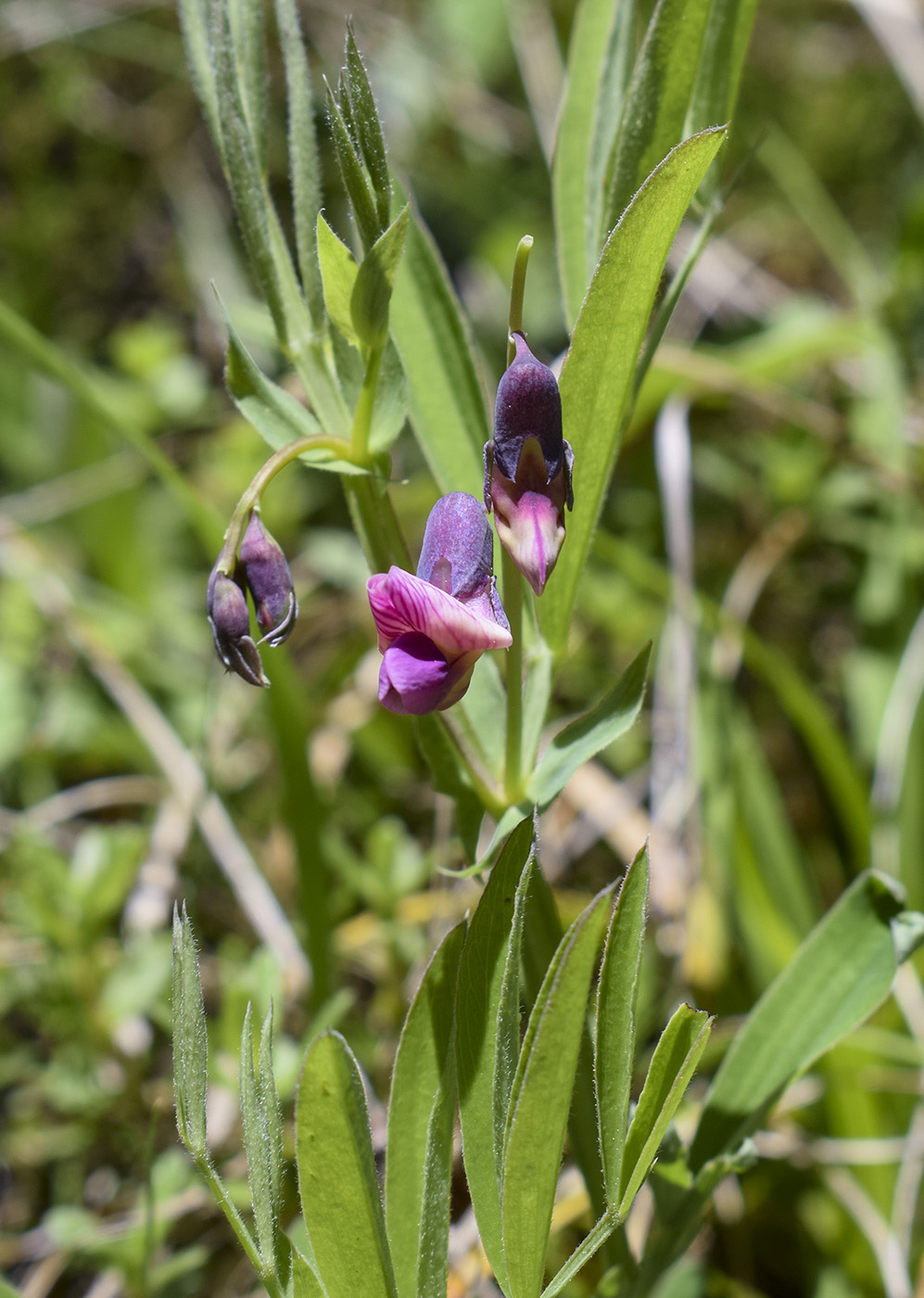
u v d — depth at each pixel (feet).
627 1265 0.93
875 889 0.93
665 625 1.35
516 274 0.85
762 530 1.62
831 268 1.99
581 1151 0.92
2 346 1.82
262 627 0.86
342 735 1.43
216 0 0.89
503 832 0.89
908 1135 1.11
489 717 0.93
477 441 0.95
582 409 0.88
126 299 2.11
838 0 2.23
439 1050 0.87
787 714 1.48
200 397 1.83
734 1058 0.93
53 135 2.15
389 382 0.89
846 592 1.58
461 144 2.10
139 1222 1.04
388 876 1.19
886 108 2.13
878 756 1.34
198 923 1.33
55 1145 1.15
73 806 1.41
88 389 1.15
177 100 2.20
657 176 0.84
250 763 1.47
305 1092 0.82
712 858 1.24
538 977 0.91
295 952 1.19
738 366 1.53
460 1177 1.08
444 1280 0.86
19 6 2.13
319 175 0.91
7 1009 1.21
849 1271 1.09
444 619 0.84
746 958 1.13
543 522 0.84
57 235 2.10
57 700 1.54
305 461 0.88
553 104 1.94
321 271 0.87
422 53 2.13
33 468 1.83
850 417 1.64
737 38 0.91
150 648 1.63
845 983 0.93
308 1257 0.93
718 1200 1.09
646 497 1.67
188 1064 0.83
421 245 0.95
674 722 1.33
